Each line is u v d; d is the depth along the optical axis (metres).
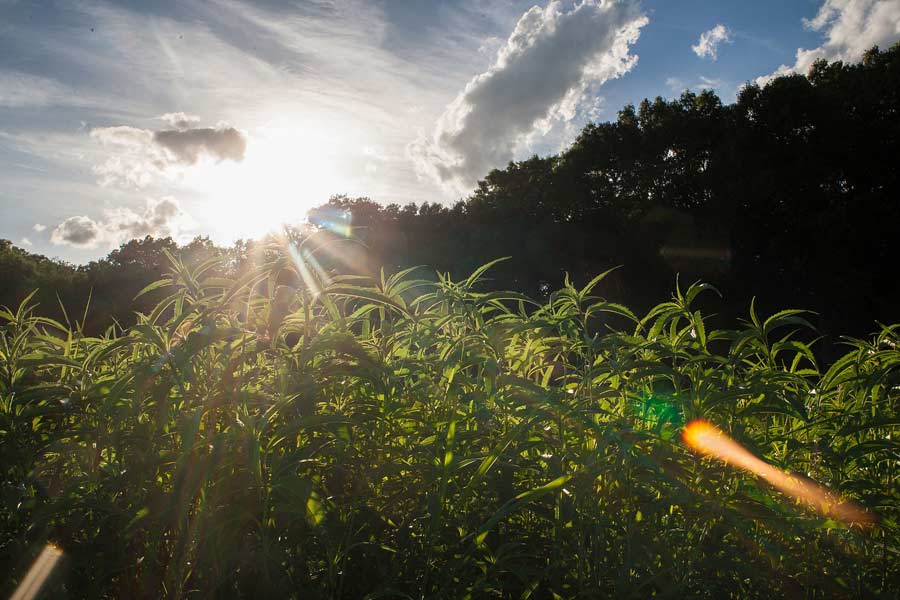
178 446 2.04
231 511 1.80
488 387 2.12
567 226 32.91
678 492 1.83
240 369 2.08
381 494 2.10
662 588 1.88
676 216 30.70
